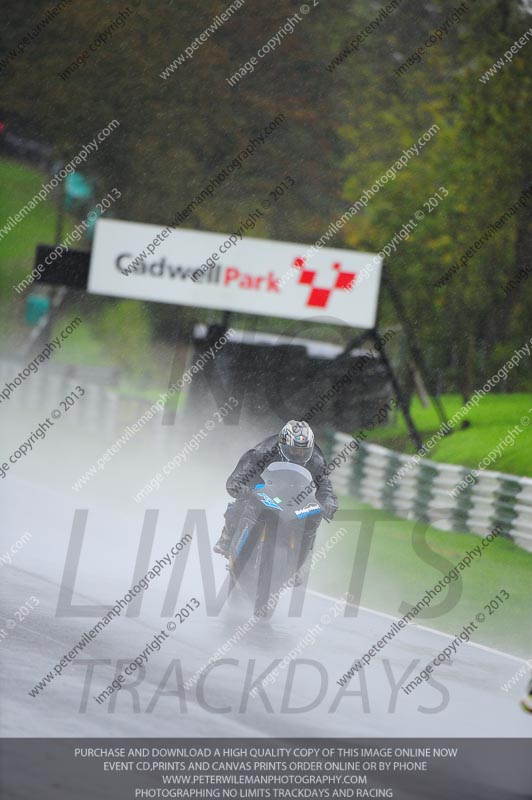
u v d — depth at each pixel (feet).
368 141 295.89
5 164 400.67
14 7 334.44
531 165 278.87
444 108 282.77
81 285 283.79
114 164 334.85
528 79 278.26
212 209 326.65
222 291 278.87
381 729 76.79
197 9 329.93
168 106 333.01
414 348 274.57
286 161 321.11
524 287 285.43
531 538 172.24
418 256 282.15
